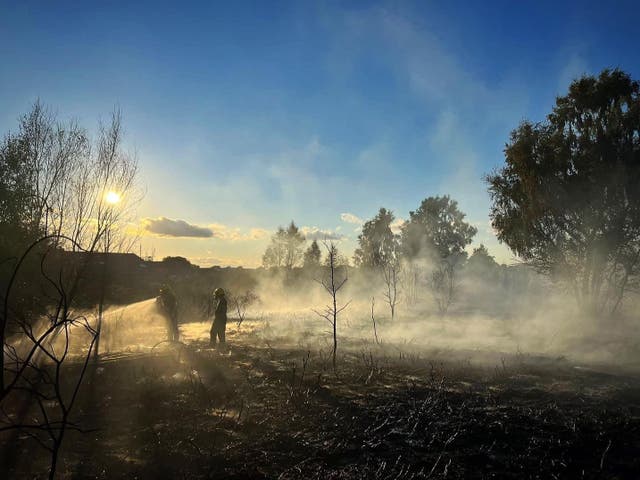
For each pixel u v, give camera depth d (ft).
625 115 76.48
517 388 30.68
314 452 19.40
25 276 34.19
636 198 75.25
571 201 79.15
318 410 25.07
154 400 25.62
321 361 39.29
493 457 19.19
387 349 47.24
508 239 89.81
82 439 20.10
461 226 151.64
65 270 35.81
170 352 41.37
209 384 29.81
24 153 37.76
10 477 16.31
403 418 23.86
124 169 40.34
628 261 77.46
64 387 27.25
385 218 140.56
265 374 33.32
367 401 26.96
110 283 72.84
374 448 19.93
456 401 27.40
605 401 27.66
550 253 83.25
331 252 46.37
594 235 78.48
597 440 21.15
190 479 16.79
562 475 17.61
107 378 30.37
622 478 17.42
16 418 21.79
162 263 124.36
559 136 81.10
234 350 44.37
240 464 18.15
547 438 21.42
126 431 21.21
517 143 84.74
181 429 21.61
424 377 33.68
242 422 22.85
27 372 28.25
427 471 17.76
